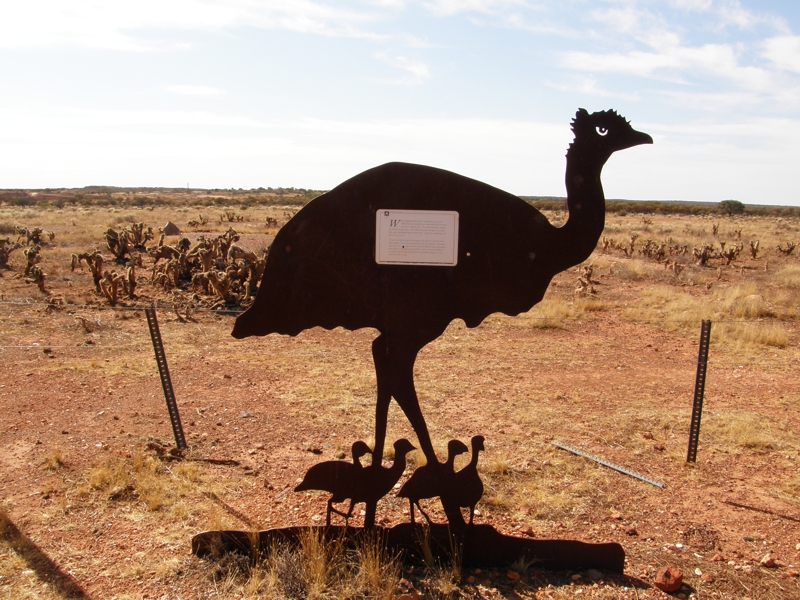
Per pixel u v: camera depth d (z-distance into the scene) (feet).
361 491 13.23
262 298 12.45
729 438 22.26
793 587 13.26
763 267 79.46
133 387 26.30
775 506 17.24
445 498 13.17
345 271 12.44
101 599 12.07
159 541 14.29
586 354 34.94
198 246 55.88
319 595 12.28
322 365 30.58
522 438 21.90
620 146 12.06
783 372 31.55
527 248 12.34
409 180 12.16
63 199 286.46
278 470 18.71
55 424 21.70
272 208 218.59
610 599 12.50
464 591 12.58
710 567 14.01
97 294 47.32
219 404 24.50
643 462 20.13
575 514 16.49
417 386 27.81
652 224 171.12
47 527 14.75
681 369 32.17
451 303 12.56
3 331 35.12
